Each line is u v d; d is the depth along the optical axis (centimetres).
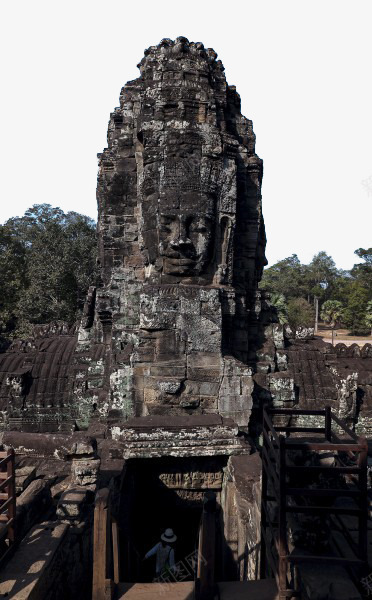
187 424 644
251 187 916
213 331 725
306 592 312
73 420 886
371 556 351
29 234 3988
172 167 737
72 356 969
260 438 841
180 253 738
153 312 717
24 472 530
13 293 3184
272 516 412
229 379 718
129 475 646
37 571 368
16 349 1072
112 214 860
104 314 870
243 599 346
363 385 959
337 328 6309
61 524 447
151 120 754
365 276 6300
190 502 683
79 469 493
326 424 438
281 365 919
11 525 393
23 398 895
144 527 691
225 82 862
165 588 395
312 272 6769
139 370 713
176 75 768
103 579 366
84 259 3150
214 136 750
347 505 428
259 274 970
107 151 896
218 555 665
